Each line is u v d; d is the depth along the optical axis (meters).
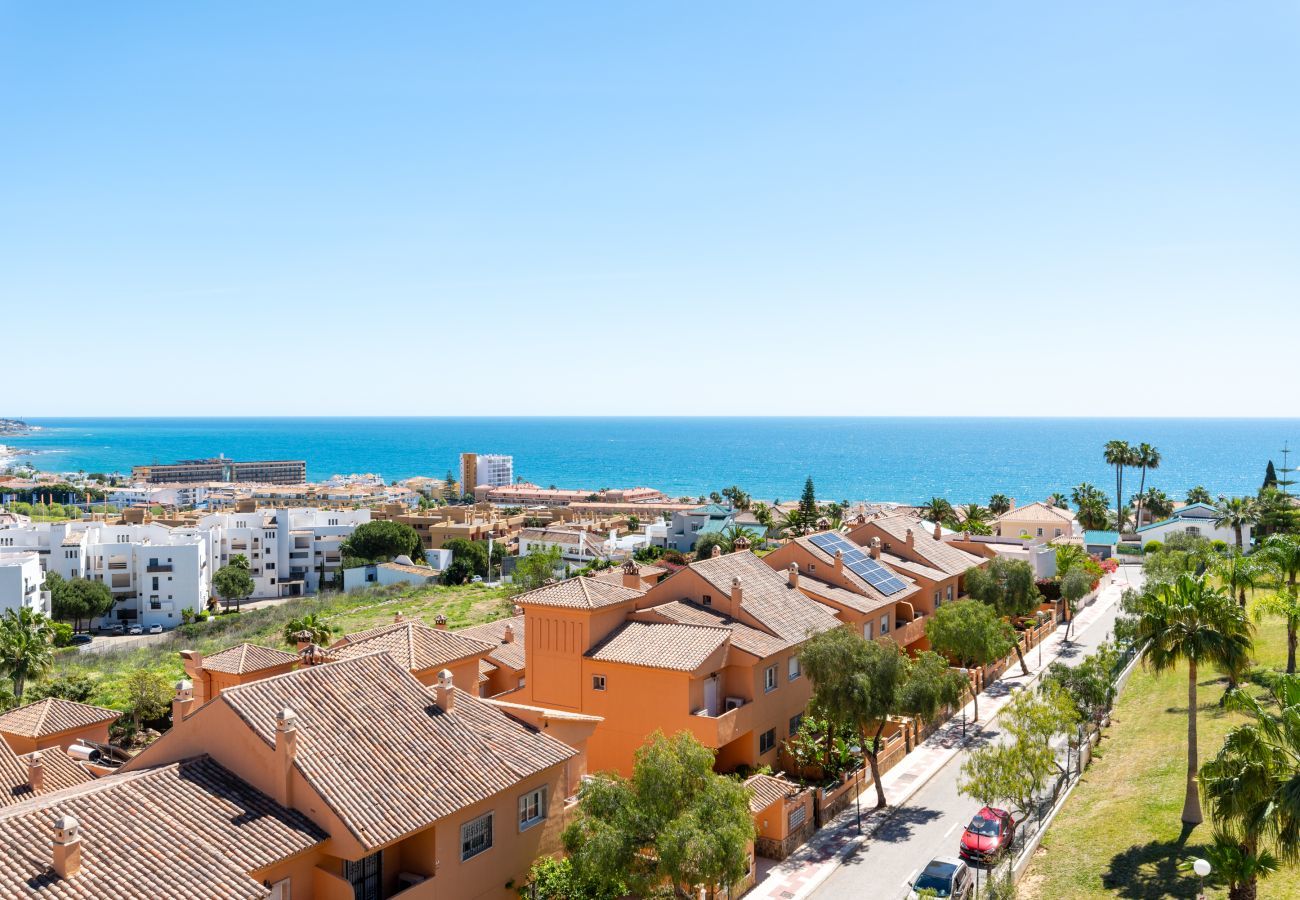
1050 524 127.50
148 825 24.56
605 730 46.62
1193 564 84.44
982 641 58.06
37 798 27.00
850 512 183.62
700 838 28.80
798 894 37.00
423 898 27.80
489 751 31.61
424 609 111.44
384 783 27.94
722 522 169.38
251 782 27.62
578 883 30.67
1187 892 31.91
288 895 25.52
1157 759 44.59
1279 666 53.06
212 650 94.94
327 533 176.62
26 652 67.88
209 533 161.88
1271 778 27.88
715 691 46.91
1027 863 37.59
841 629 45.06
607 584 52.22
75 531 155.00
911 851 40.62
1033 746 38.59
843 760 47.69
